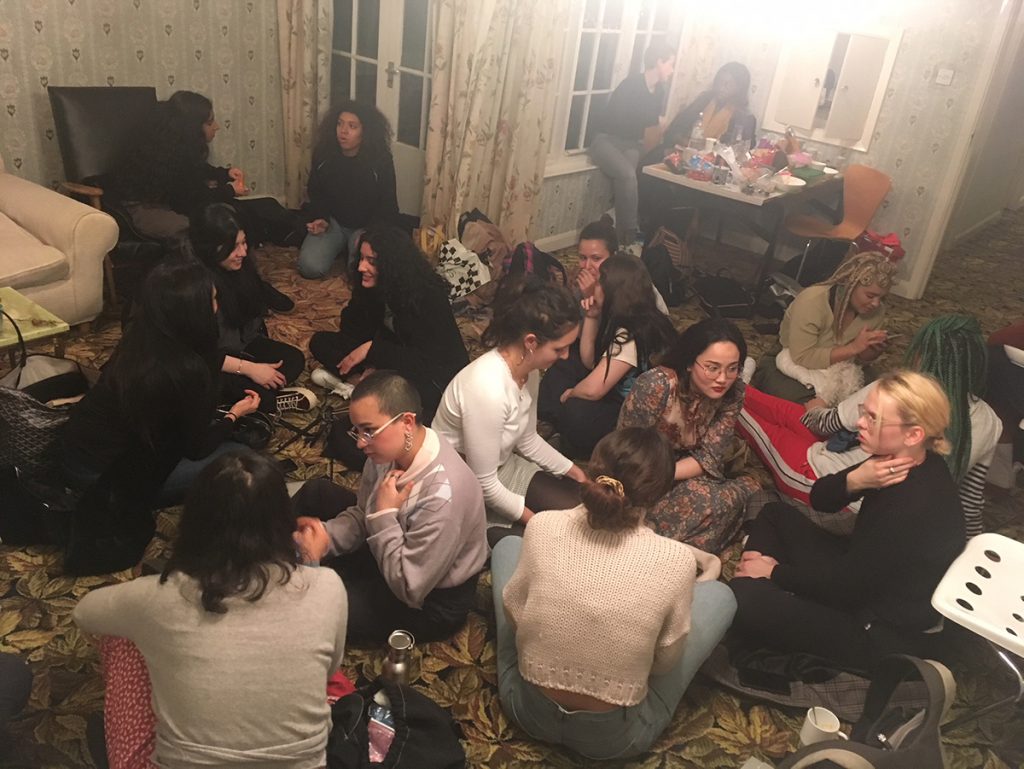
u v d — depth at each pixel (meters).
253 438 2.84
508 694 1.95
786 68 5.17
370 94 4.98
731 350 2.39
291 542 1.51
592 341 3.09
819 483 2.26
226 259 2.99
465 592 2.15
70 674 2.08
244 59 4.84
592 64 4.96
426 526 1.90
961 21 4.49
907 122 4.82
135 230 3.90
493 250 4.40
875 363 4.12
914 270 5.06
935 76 4.64
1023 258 6.20
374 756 1.73
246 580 1.43
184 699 1.42
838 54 4.93
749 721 2.13
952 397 2.40
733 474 3.12
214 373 2.36
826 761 1.57
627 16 4.93
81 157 4.06
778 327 4.46
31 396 2.34
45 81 4.10
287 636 1.45
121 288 3.96
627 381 2.95
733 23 5.28
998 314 5.07
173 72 4.57
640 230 5.37
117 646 1.57
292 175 5.15
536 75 4.36
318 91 4.95
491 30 4.16
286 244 4.84
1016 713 2.21
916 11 4.61
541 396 3.14
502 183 4.66
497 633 2.08
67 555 2.30
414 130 4.89
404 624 2.14
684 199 5.43
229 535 1.42
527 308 2.18
